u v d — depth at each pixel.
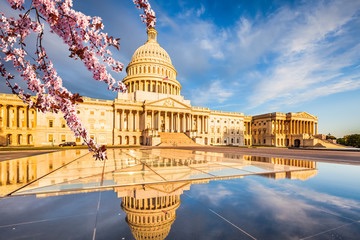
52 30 4.15
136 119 79.06
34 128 68.38
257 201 5.62
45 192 6.48
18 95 4.35
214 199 5.78
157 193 6.41
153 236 3.50
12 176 9.40
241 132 105.44
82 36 4.23
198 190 6.80
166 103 81.44
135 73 98.12
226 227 3.91
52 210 4.80
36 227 3.84
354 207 5.18
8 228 3.77
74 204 5.25
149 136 68.81
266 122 103.50
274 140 98.25
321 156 23.53
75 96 4.62
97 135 72.56
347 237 3.54
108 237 3.45
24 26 3.94
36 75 4.29
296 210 4.92
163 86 95.19
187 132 80.50
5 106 65.00
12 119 67.50
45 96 4.30
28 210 4.80
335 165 14.07
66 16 3.99
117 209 4.91
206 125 93.75
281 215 4.60
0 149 37.28
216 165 13.59
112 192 6.52
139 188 7.05
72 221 4.15
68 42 4.25
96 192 6.51
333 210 4.94
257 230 3.79
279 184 7.79
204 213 4.68
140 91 84.19
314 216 4.54
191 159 18.20
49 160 17.92
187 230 3.76
